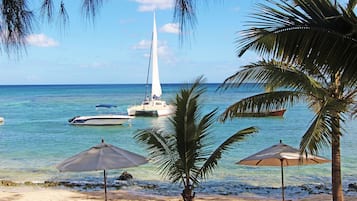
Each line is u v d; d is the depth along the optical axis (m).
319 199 13.38
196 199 13.56
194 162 9.32
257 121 36.72
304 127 33.06
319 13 4.50
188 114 9.05
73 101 73.75
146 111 43.47
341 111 6.25
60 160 22.38
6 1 2.18
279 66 7.42
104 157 9.46
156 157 10.10
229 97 70.38
